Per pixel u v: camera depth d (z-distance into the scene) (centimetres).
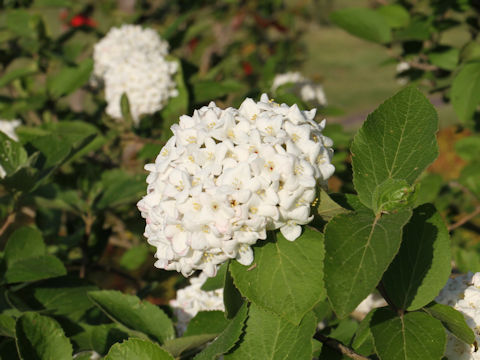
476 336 26
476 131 68
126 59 56
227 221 21
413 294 23
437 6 59
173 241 22
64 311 36
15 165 37
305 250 23
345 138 58
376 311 23
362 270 19
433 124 23
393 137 24
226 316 24
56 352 26
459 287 28
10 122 62
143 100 55
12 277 35
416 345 22
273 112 24
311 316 24
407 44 59
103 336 33
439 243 23
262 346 24
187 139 23
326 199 22
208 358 24
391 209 21
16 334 26
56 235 53
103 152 67
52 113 65
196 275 59
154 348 24
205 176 21
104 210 49
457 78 46
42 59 66
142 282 59
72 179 66
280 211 21
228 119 22
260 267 22
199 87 58
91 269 53
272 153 21
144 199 23
